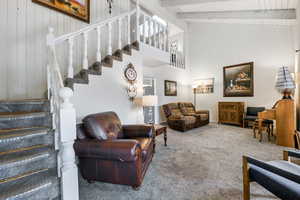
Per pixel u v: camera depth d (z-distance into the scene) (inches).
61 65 114.8
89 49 131.4
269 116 130.2
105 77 107.2
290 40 174.2
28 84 98.0
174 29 255.4
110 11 145.6
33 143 56.1
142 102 132.3
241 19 188.1
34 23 100.1
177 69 252.7
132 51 129.6
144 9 192.5
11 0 91.3
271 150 112.3
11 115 58.2
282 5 155.9
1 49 88.5
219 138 149.8
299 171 48.0
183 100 264.8
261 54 195.5
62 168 51.1
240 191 64.7
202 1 176.7
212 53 245.3
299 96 145.6
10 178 46.1
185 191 65.4
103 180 69.3
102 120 79.4
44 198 47.9
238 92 216.1
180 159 99.5
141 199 60.7
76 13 121.2
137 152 63.9
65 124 51.2
